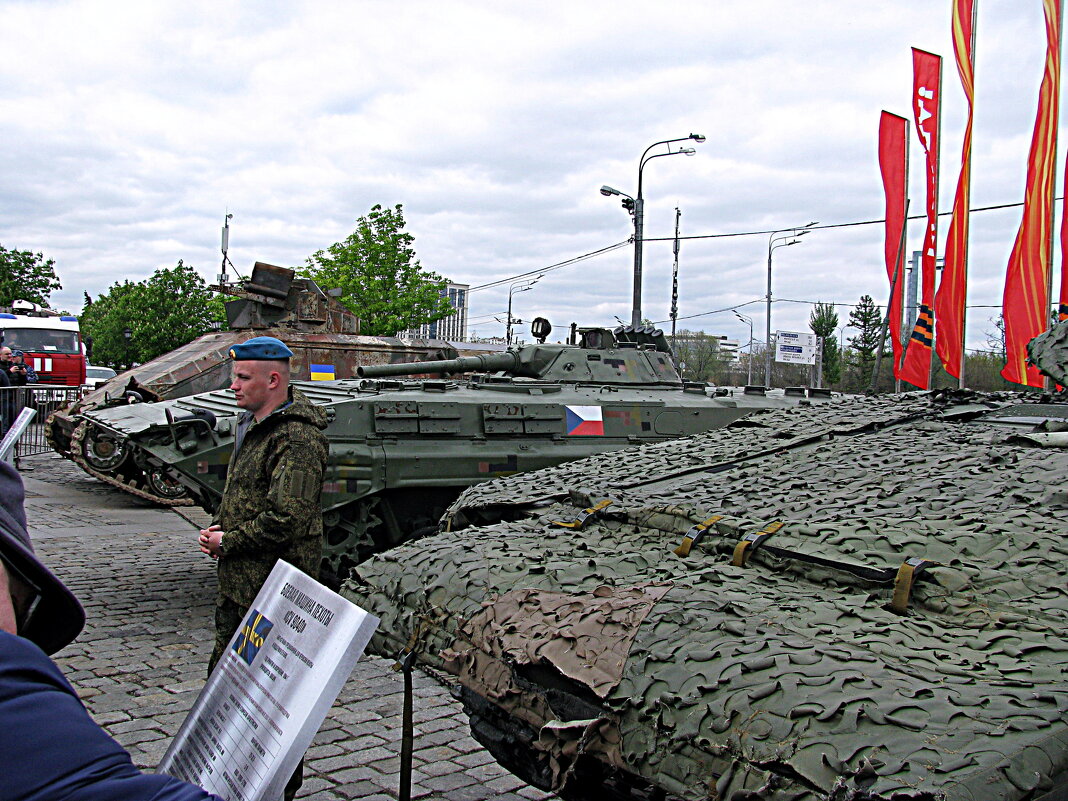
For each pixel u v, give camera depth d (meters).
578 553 3.65
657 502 3.96
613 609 2.91
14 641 1.44
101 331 53.91
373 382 10.63
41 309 31.52
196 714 2.28
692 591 2.96
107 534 12.14
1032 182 14.80
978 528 3.08
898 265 17.62
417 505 10.21
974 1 16.08
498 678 3.04
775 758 2.12
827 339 40.06
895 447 4.41
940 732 2.02
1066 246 13.83
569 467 5.44
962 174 16.33
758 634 2.61
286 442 4.09
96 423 12.12
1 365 18.17
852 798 1.92
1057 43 14.52
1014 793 1.83
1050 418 4.62
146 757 5.11
